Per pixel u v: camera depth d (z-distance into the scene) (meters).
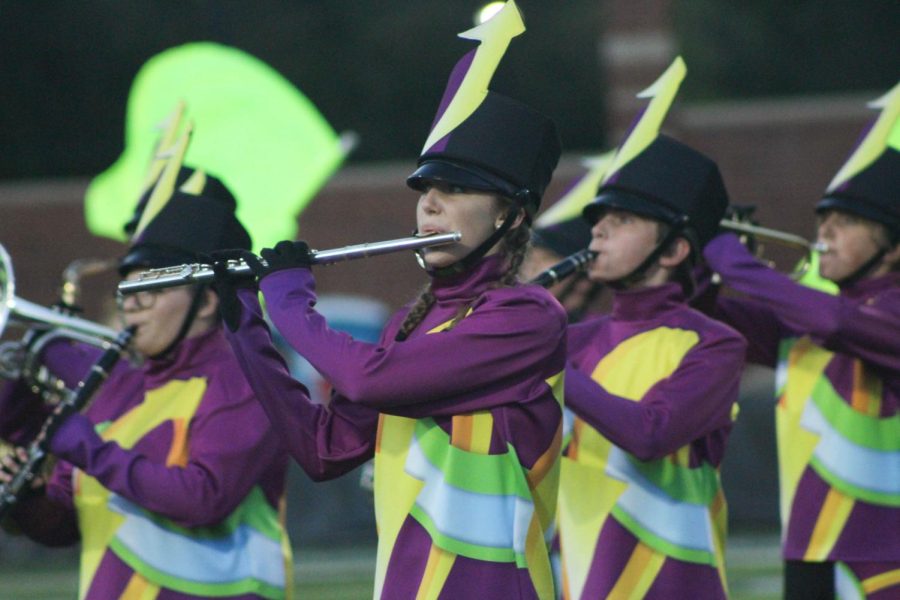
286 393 13.09
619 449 16.53
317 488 43.66
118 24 81.75
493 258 12.89
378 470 12.84
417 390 12.41
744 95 85.62
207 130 30.95
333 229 55.91
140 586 16.12
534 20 82.62
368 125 82.88
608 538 16.38
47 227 56.62
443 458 12.55
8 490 16.41
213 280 13.38
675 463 16.53
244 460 15.98
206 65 33.03
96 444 16.00
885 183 18.86
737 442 42.78
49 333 18.34
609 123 55.62
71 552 43.16
